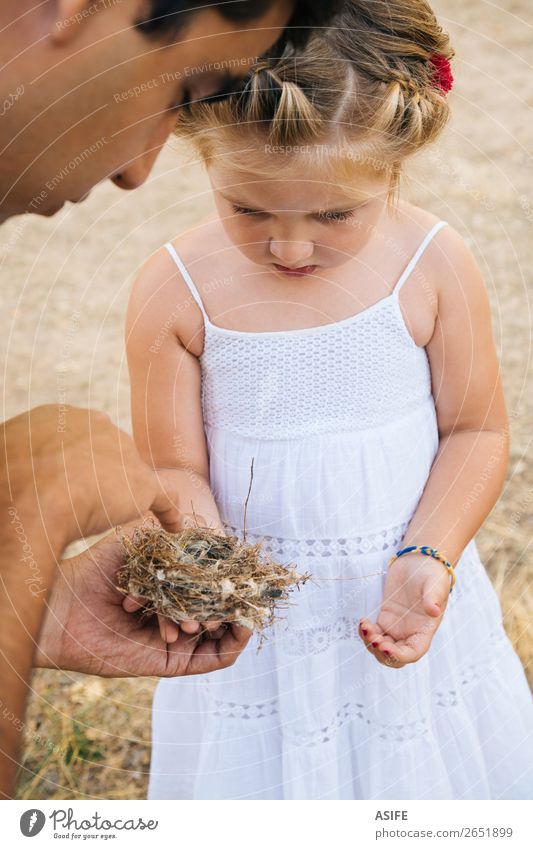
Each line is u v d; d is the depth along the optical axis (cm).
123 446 113
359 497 160
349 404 160
